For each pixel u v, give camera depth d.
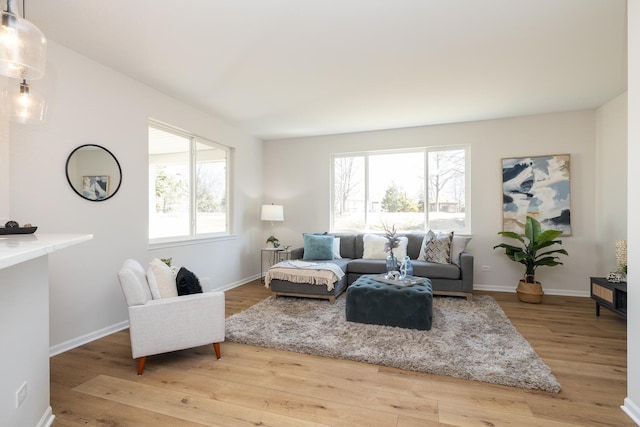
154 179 3.76
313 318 3.32
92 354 2.54
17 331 1.43
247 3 2.06
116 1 2.03
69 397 1.93
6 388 1.34
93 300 2.86
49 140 2.52
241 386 2.05
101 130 2.93
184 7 2.10
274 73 3.12
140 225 3.35
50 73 2.52
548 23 2.28
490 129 4.68
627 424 1.66
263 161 5.97
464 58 2.81
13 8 1.34
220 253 4.68
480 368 2.21
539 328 3.06
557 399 1.89
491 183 4.67
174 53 2.73
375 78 3.23
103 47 2.63
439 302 3.93
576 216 4.30
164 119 3.66
